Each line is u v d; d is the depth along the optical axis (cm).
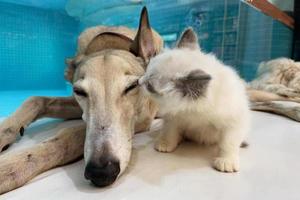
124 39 51
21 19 126
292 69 103
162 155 40
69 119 61
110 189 31
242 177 34
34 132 52
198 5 123
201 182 32
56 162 36
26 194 30
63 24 138
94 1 134
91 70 37
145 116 50
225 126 36
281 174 35
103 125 33
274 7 129
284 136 50
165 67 33
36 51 130
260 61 133
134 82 38
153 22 125
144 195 30
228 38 127
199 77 30
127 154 34
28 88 129
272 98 86
